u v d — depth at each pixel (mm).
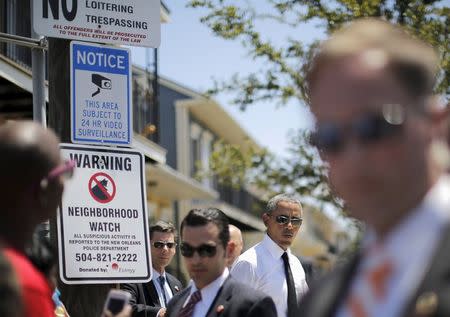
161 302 6586
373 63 1815
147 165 14945
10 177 2521
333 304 2031
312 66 1942
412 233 1802
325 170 2047
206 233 4070
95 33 5559
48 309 2443
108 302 2986
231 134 29031
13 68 8641
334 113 1835
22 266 2426
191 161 25391
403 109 1799
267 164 13141
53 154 2609
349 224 12609
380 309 1811
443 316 1646
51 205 2602
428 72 1849
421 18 10195
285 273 5824
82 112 5523
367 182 1817
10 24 9539
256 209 15227
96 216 5285
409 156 1805
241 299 3961
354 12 10445
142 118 14609
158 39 5723
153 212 20094
